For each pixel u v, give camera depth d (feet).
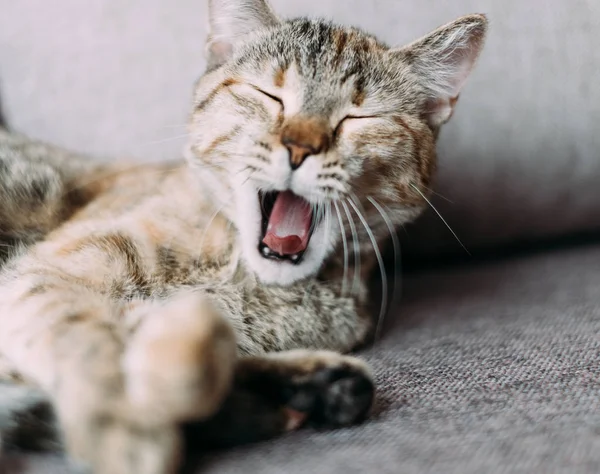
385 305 1.58
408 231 1.74
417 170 1.37
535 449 0.96
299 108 1.30
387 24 1.66
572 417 1.03
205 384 0.94
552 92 1.69
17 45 1.71
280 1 1.65
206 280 1.29
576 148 1.71
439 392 1.12
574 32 1.68
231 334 1.00
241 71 1.37
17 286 1.17
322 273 1.35
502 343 1.29
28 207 1.44
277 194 1.34
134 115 1.72
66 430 0.96
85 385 0.97
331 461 0.95
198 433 1.01
